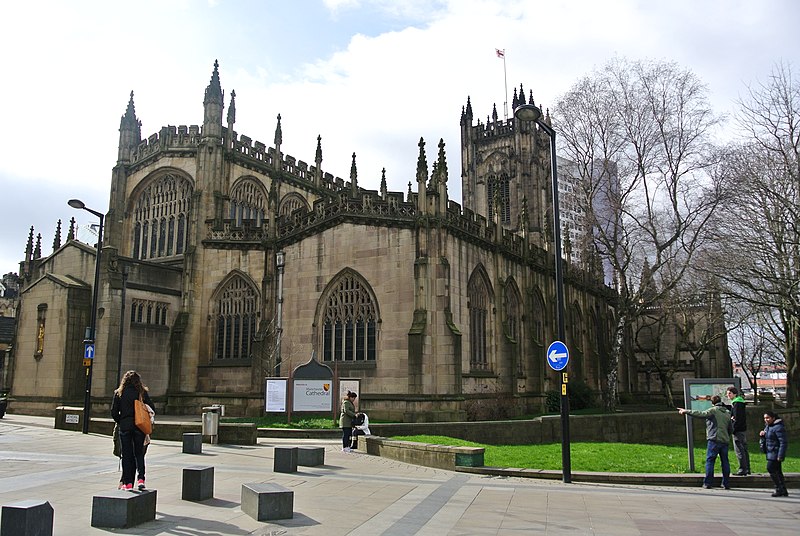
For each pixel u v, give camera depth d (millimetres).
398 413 40250
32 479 18703
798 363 53938
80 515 13938
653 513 15836
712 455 20609
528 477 22000
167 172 61625
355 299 44281
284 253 48094
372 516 14789
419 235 42250
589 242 57406
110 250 51219
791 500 18094
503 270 52219
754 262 41781
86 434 33906
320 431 34188
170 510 14680
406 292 42188
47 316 52562
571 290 69125
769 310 48031
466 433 31984
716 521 14969
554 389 58938
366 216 44062
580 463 24250
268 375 46406
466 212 47250
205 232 54406
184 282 53188
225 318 52531
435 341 41250
